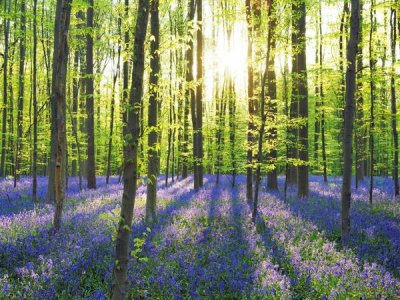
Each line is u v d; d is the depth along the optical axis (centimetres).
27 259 879
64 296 696
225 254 949
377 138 3638
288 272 848
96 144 3819
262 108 1319
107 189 2425
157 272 802
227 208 1553
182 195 2069
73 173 4281
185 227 1205
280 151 2583
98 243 980
